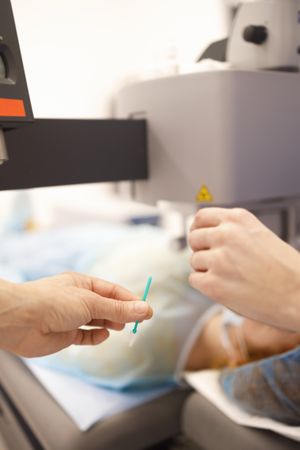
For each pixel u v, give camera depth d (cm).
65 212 225
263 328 92
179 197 75
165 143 75
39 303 53
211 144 69
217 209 57
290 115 74
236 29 79
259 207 81
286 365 75
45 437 88
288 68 76
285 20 73
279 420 79
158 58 115
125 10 124
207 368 109
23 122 54
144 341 104
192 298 117
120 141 75
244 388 83
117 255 134
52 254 155
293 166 77
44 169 67
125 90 83
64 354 107
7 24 53
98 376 102
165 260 126
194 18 133
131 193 86
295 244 91
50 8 102
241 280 51
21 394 101
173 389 104
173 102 72
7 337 53
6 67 54
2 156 55
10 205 222
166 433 96
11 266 149
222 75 67
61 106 106
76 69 110
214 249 54
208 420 87
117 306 58
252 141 71
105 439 87
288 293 48
